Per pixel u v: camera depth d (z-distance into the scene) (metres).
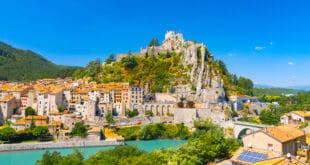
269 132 98.75
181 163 105.50
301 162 73.12
